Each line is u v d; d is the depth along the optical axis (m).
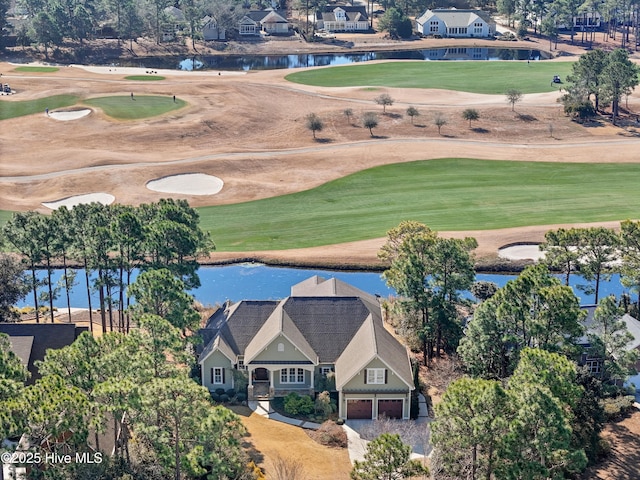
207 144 147.00
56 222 72.62
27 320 77.94
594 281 89.88
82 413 40.78
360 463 43.84
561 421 42.78
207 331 64.62
